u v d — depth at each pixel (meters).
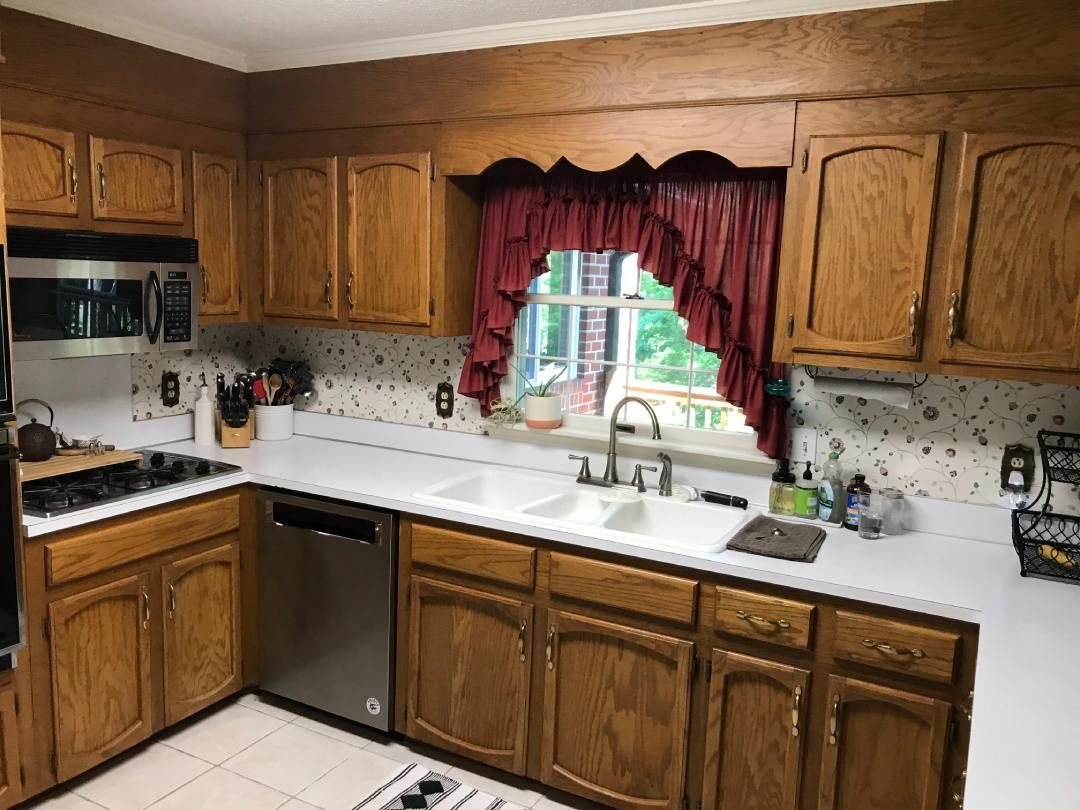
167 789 2.69
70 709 2.58
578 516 2.98
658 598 2.42
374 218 3.14
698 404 3.08
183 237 3.13
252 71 3.31
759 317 2.77
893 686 2.16
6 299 2.16
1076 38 2.06
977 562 2.37
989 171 2.19
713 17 2.47
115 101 2.85
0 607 2.26
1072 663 1.75
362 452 3.54
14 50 2.56
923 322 2.31
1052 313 2.16
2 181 2.12
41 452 2.83
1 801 2.42
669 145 2.59
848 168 2.35
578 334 3.26
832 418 2.76
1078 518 2.36
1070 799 1.25
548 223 3.06
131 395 3.37
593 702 2.58
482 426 3.41
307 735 3.04
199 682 3.02
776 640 2.27
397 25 2.80
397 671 2.93
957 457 2.60
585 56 2.68
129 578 2.72
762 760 2.35
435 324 3.09
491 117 2.86
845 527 2.65
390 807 2.63
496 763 2.77
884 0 2.25
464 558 2.71
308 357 3.81
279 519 3.09
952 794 2.12
